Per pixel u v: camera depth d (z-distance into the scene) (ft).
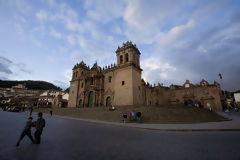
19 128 38.47
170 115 69.36
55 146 22.74
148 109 77.41
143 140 28.04
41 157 17.57
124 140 27.81
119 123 59.88
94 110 98.17
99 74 142.00
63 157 17.70
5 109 136.67
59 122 58.95
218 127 44.27
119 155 18.79
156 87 207.31
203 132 38.34
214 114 81.00
